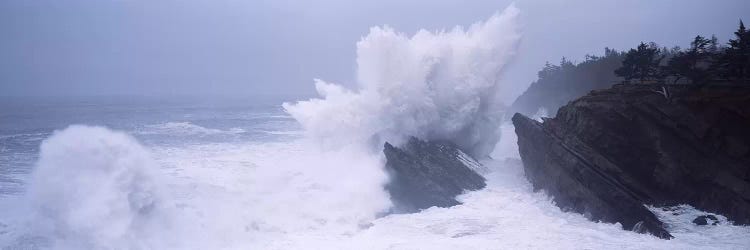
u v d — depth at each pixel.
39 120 74.12
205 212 21.66
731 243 17.30
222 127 60.56
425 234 19.34
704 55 32.88
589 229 19.30
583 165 21.77
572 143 22.95
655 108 22.36
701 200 20.67
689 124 21.52
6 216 19.81
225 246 18.70
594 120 23.05
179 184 26.30
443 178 25.17
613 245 17.36
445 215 21.66
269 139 46.62
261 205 23.36
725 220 19.47
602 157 21.83
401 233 19.58
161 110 102.75
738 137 20.91
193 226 20.19
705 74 26.12
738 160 20.56
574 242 17.78
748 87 23.17
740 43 27.84
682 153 21.53
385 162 27.27
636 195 21.03
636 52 29.30
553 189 23.12
